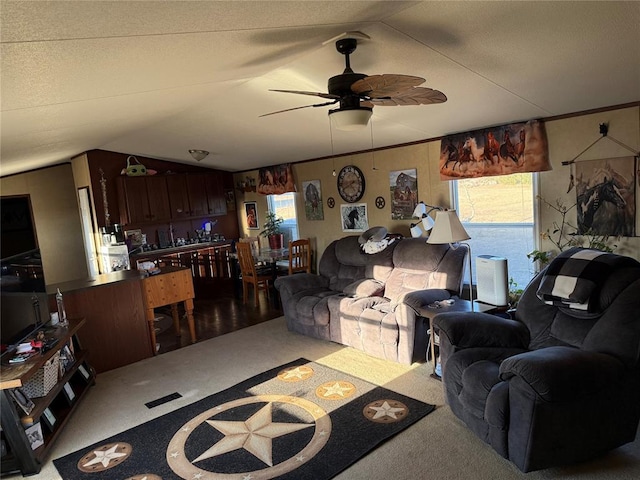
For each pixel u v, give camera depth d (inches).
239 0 64.3
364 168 228.5
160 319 232.2
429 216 180.4
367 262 192.4
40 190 294.5
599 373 85.8
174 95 135.9
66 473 105.5
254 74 128.5
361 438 108.8
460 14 88.5
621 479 88.2
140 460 108.0
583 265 104.7
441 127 173.8
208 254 290.5
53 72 78.8
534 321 115.0
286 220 291.9
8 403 103.8
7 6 48.6
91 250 288.2
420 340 148.6
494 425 92.4
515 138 160.9
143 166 275.0
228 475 99.1
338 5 77.5
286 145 227.0
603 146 141.1
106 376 163.0
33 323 132.6
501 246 176.9
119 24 63.1
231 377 152.3
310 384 140.8
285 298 195.2
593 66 110.4
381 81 85.8
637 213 135.5
